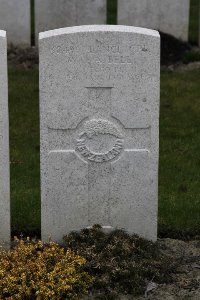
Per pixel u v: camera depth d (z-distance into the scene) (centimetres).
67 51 242
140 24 516
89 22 508
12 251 245
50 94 245
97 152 252
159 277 238
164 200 301
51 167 252
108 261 240
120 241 249
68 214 257
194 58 497
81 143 251
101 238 252
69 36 240
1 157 249
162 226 279
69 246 250
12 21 502
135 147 253
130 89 246
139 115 249
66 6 504
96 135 251
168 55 501
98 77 245
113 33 241
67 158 252
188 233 277
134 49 243
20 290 225
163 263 245
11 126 384
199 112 405
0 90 243
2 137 247
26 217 285
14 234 274
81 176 254
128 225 260
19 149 356
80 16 507
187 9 518
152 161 254
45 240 258
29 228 276
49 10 504
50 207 255
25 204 295
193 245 268
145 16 515
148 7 514
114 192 256
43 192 254
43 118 247
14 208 291
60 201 255
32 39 525
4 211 254
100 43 242
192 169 335
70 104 246
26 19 503
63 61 242
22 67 479
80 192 255
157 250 253
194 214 289
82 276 235
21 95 422
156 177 255
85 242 251
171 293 234
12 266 235
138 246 252
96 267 238
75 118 248
